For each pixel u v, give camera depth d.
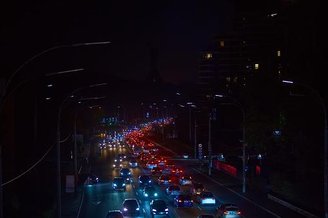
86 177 87.38
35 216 52.12
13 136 64.12
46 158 86.31
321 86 56.84
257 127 70.75
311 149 60.94
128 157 126.69
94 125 162.62
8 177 61.22
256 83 72.06
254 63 106.31
